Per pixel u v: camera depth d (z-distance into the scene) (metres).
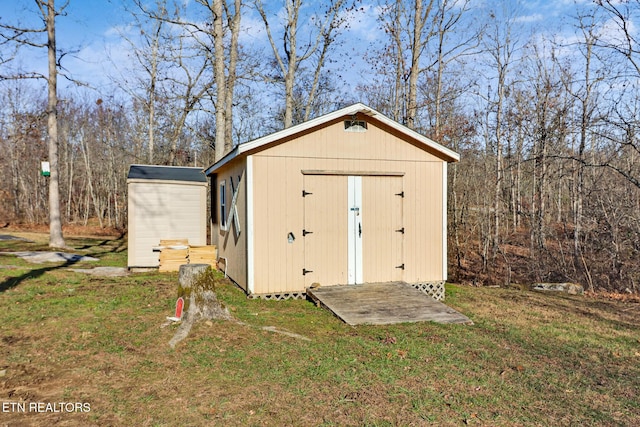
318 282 8.22
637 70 11.81
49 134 15.10
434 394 3.96
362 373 4.38
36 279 8.91
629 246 12.24
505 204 19.39
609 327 6.86
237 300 7.59
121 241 20.67
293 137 8.03
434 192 8.93
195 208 11.55
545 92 18.16
